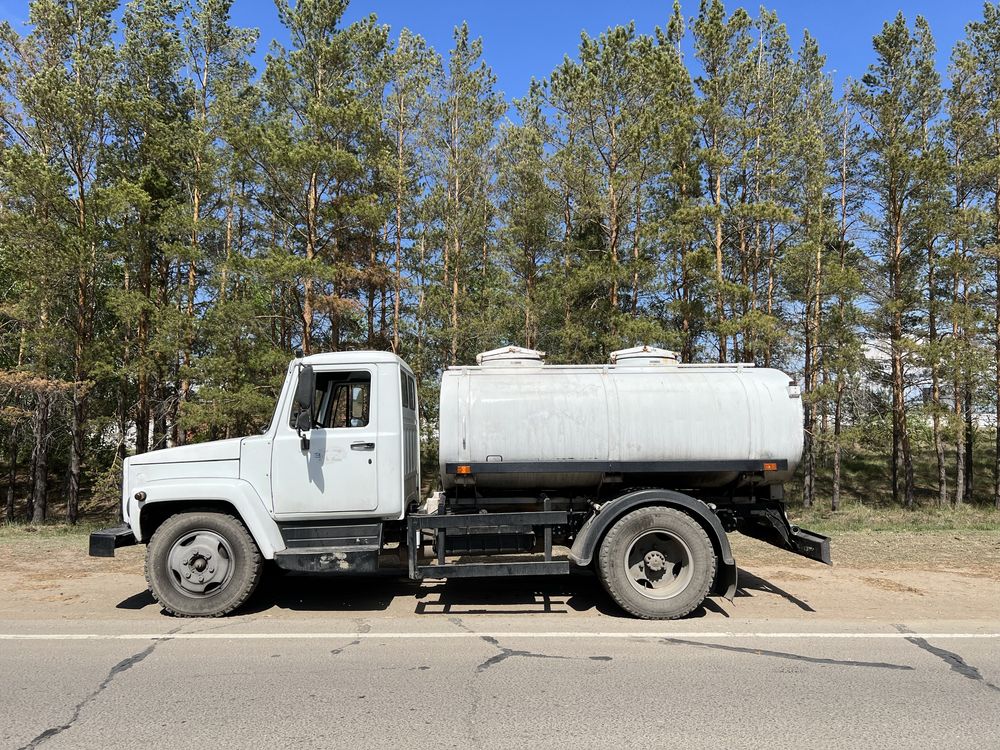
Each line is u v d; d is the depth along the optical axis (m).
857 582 7.84
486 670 4.71
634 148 19.06
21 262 18.03
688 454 6.67
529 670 4.71
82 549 9.87
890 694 4.29
